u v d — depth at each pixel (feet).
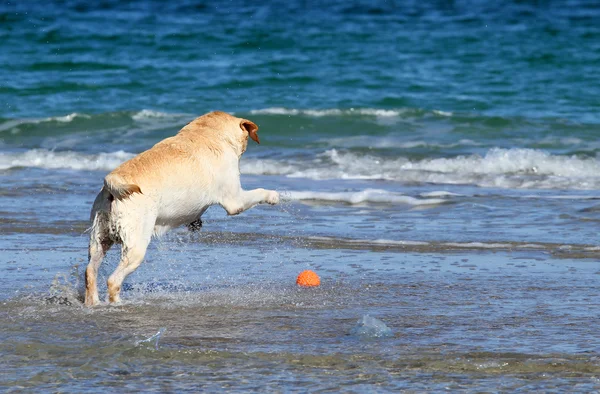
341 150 65.57
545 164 59.36
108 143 71.41
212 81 95.25
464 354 23.85
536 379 21.90
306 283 32.53
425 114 78.07
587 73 96.99
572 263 35.42
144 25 133.69
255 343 25.03
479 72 98.48
